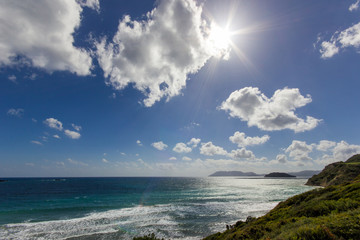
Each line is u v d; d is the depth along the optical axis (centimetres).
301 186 10100
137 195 6109
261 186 10438
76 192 7062
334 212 1017
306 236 650
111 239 2109
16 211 3556
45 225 2602
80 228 2470
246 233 1180
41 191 7488
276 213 1689
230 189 8456
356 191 1316
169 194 6425
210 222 2825
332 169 9700
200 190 7981
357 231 597
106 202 4656
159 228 2525
